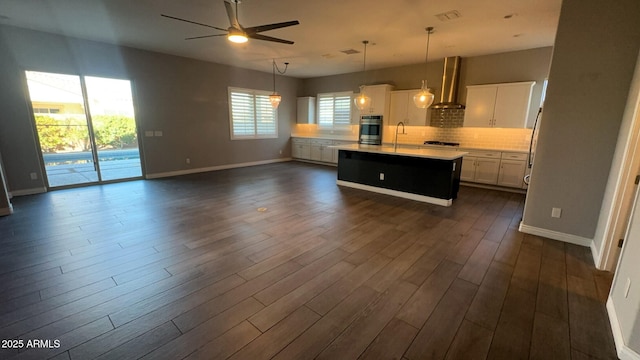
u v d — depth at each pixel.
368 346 1.68
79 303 2.03
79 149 5.48
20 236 3.15
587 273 2.54
